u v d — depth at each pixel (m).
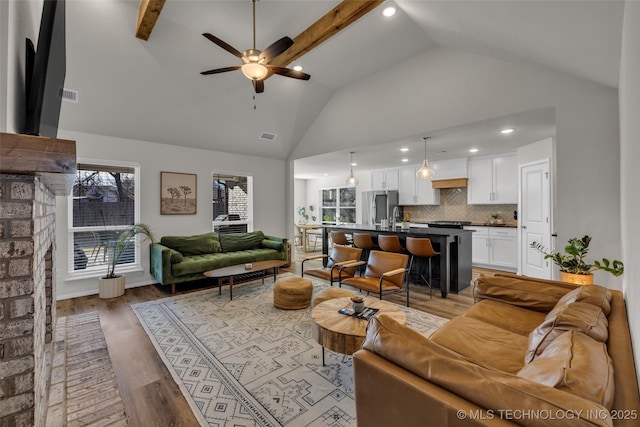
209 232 5.27
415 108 3.92
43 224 1.52
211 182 5.36
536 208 4.66
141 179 4.53
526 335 1.86
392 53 3.68
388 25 3.11
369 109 4.45
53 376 2.01
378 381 1.05
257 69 2.60
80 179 4.07
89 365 2.22
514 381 0.84
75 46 3.01
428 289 4.34
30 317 1.12
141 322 3.05
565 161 2.82
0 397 1.07
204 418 1.68
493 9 2.13
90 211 4.15
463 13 2.39
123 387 1.96
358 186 8.58
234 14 2.91
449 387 0.90
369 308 2.35
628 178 1.47
